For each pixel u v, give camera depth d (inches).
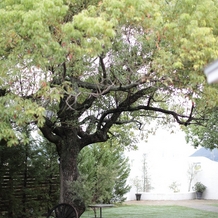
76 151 396.8
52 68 301.0
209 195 904.9
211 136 505.0
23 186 530.0
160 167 924.0
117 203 712.4
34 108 265.4
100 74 350.3
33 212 534.3
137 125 510.0
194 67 272.8
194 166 930.7
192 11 295.4
